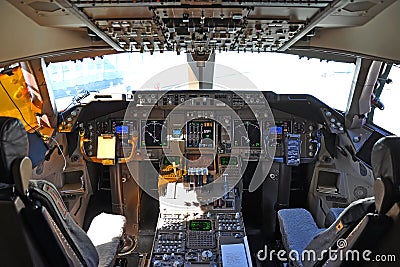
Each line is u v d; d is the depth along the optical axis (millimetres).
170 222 3451
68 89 4293
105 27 2510
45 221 1781
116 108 4285
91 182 4660
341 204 4449
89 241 2236
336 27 2859
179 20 2355
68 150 4488
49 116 4188
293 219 3053
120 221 3172
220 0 1879
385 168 1700
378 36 2527
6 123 1644
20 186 1718
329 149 4516
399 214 1700
